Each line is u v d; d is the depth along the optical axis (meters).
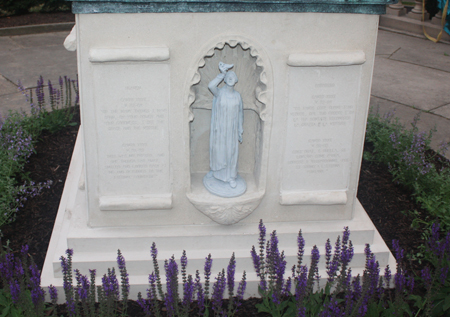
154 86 3.55
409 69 9.39
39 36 10.96
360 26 3.53
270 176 3.96
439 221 4.89
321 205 4.11
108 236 3.92
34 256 4.30
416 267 4.29
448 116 7.35
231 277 3.29
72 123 6.66
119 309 3.73
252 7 3.35
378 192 5.45
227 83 3.68
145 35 3.40
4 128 6.01
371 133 6.42
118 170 3.79
